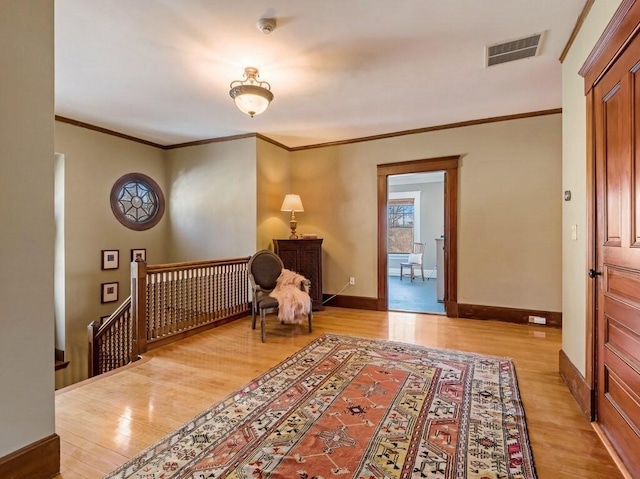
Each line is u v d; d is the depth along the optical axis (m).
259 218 4.94
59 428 1.97
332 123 4.49
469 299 4.51
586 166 2.16
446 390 2.42
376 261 5.10
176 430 1.94
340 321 4.43
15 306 1.48
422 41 2.54
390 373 2.72
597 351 2.00
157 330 3.50
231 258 4.82
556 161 4.05
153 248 5.38
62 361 4.31
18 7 1.49
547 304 4.11
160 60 2.80
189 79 3.15
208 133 4.91
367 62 2.85
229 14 2.21
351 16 2.24
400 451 1.74
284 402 2.27
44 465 1.56
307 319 4.51
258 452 1.74
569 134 2.54
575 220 2.39
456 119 4.37
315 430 1.94
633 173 1.57
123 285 4.95
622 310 1.70
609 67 1.80
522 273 4.23
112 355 3.89
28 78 1.52
